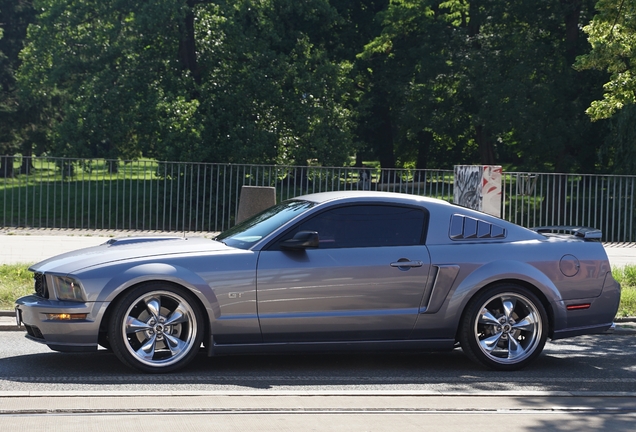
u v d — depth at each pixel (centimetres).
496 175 1378
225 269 697
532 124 3375
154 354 695
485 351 748
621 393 657
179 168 1877
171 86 3127
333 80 3316
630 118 2761
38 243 1662
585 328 775
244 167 1883
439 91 3806
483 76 3506
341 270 718
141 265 685
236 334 700
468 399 621
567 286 766
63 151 3072
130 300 679
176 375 690
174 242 759
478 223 770
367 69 4081
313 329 714
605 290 779
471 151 4728
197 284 688
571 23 3600
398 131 4472
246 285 698
